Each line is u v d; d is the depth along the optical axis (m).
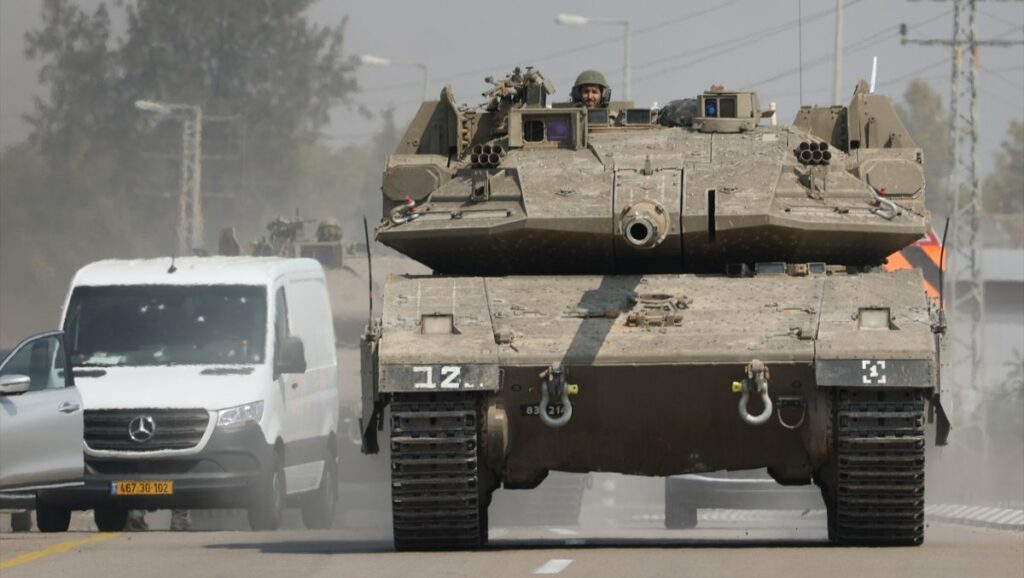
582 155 66.12
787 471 59.56
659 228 58.72
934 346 55.19
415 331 56.94
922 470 55.78
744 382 54.97
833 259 64.12
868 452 55.59
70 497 77.81
